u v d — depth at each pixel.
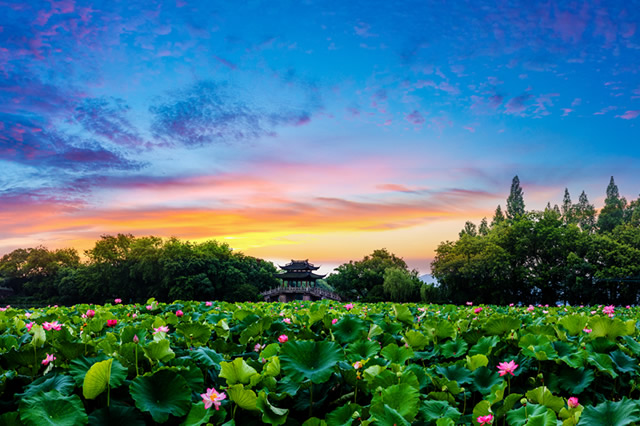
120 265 75.44
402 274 68.31
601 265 57.19
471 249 61.91
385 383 3.97
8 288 86.12
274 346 4.71
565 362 5.07
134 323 7.14
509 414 3.77
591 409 3.48
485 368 4.75
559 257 59.78
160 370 3.76
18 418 3.09
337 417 3.78
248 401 3.64
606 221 84.44
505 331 6.02
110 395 3.73
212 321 6.91
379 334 5.96
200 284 69.25
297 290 74.25
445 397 4.18
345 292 75.06
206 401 3.29
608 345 5.33
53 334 5.06
